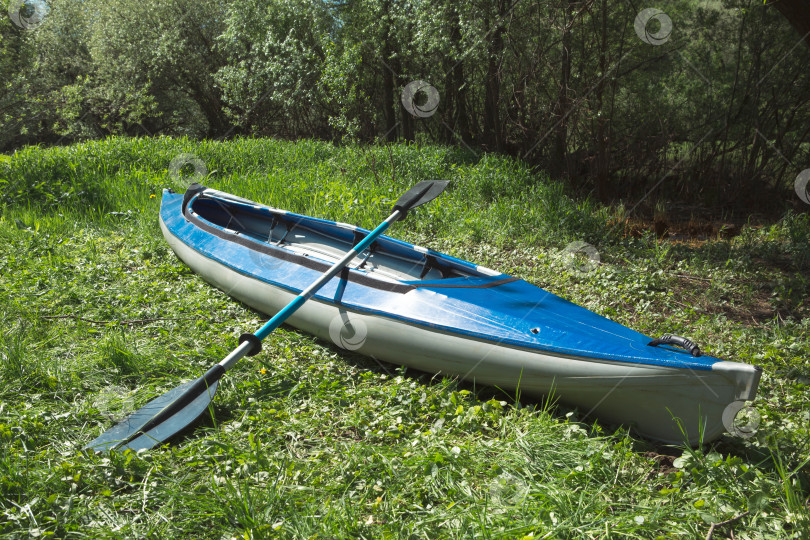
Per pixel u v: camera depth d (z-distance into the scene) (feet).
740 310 16.08
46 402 10.19
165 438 9.20
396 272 15.42
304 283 13.47
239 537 7.20
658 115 34.94
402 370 11.77
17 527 7.25
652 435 9.49
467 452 8.89
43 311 13.92
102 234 21.75
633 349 9.52
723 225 27.55
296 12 47.11
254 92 54.13
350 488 8.31
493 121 37.91
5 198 23.73
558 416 9.99
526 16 32.55
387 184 27.32
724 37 34.73
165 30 61.26
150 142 33.22
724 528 7.54
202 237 17.24
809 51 31.81
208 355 12.05
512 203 25.17
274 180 27.14
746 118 34.12
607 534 7.13
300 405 10.56
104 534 7.13
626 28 33.35
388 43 44.47
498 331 10.54
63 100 59.31
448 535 7.32
